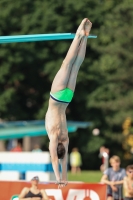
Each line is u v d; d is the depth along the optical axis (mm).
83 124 91312
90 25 31312
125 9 116438
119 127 122750
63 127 31750
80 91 119812
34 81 123750
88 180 82250
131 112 117625
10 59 115438
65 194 43688
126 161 121000
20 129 86688
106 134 120312
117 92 119688
